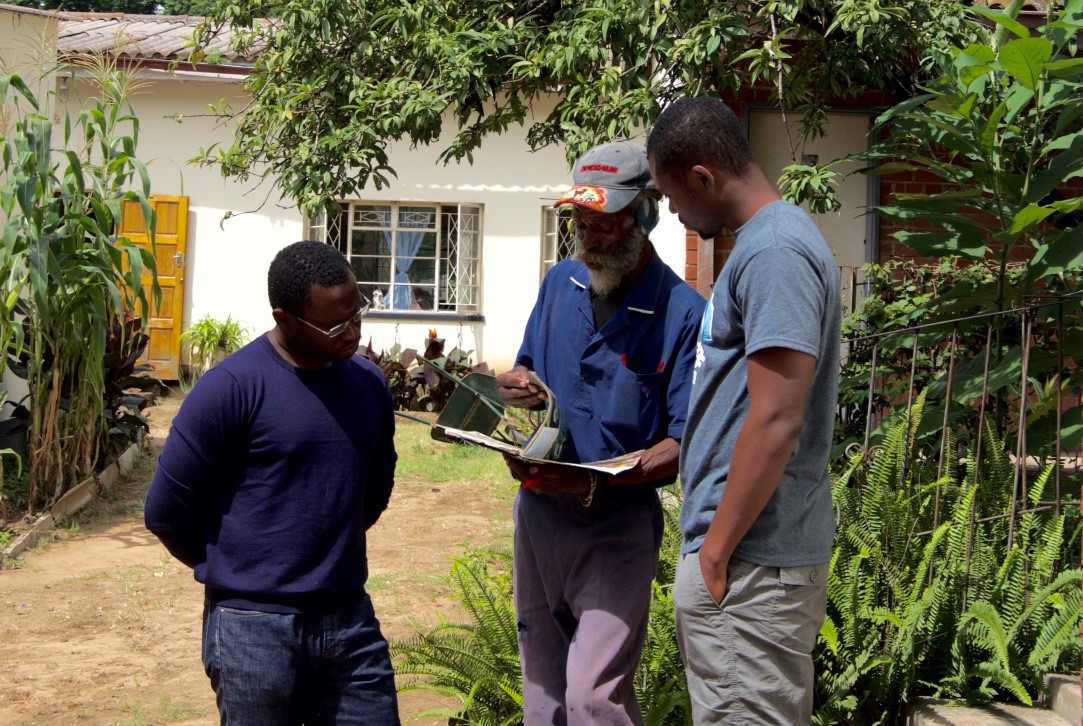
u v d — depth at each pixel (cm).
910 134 619
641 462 327
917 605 381
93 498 880
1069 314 549
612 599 333
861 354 705
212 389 288
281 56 770
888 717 394
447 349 1529
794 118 877
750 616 280
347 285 287
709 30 625
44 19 981
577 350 345
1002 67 536
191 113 1490
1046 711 376
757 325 265
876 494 436
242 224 1516
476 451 1122
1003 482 460
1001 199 579
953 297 578
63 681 529
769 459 262
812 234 273
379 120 707
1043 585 411
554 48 676
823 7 672
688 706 387
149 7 2577
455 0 726
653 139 288
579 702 320
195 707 498
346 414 298
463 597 459
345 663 298
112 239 815
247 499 291
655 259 342
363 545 307
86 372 834
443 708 476
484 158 1510
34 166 745
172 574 705
